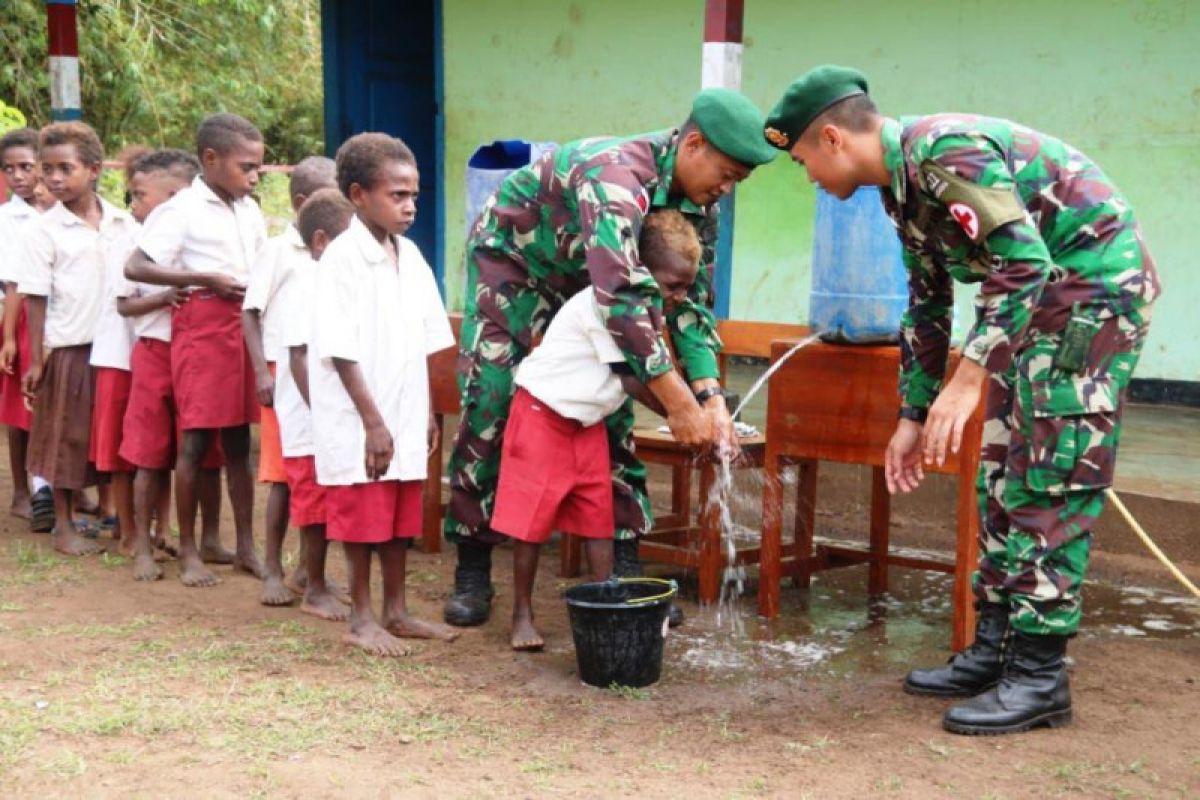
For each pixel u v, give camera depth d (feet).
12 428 20.51
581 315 13.82
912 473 13.21
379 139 14.07
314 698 12.74
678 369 16.29
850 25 29.19
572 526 14.34
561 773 11.05
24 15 46.62
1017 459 12.21
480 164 18.07
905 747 11.78
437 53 35.27
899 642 15.07
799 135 12.35
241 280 17.10
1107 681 13.74
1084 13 26.32
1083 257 11.84
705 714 12.59
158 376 17.12
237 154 16.90
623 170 13.69
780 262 30.71
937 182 11.56
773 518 15.74
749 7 30.48
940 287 12.84
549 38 33.37
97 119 50.70
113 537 19.53
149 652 14.10
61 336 18.26
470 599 15.58
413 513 14.57
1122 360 11.94
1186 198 25.75
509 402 15.20
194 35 53.21
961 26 27.76
